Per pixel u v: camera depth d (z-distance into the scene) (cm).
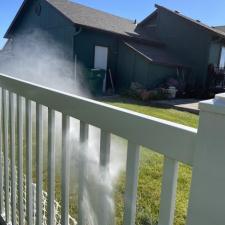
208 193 62
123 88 1183
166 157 73
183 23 1323
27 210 150
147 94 1008
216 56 1345
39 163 136
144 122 78
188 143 67
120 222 151
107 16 1369
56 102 116
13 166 167
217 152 60
